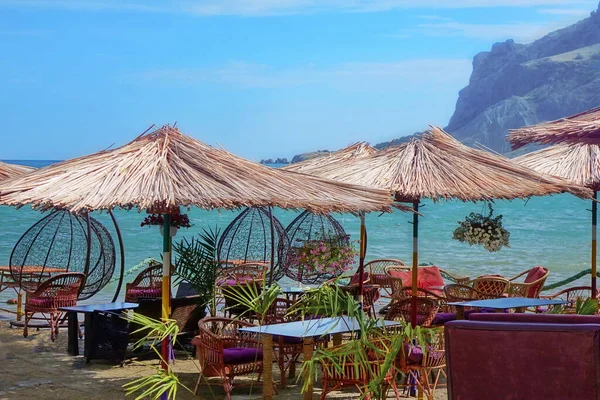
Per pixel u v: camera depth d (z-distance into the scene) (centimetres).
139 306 902
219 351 699
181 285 1026
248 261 1214
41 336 1067
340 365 648
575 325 471
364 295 1016
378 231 3047
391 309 799
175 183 643
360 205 709
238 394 773
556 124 729
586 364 464
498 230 863
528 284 1044
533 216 3938
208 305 940
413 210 773
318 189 723
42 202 609
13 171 1077
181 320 930
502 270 2041
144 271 1079
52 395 766
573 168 998
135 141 720
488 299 941
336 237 992
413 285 791
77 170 664
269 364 695
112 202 604
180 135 731
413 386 746
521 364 478
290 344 791
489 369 486
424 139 855
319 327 694
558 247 2584
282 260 1100
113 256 1091
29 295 1045
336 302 693
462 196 757
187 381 823
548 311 959
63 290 1038
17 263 1166
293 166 1024
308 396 680
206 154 714
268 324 764
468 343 490
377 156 865
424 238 2803
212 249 940
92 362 913
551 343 471
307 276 1102
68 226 1733
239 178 687
